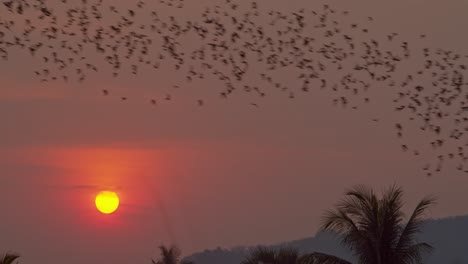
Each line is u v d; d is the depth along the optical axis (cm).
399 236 10756
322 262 10931
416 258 10769
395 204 10806
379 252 10719
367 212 10775
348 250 11038
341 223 10794
